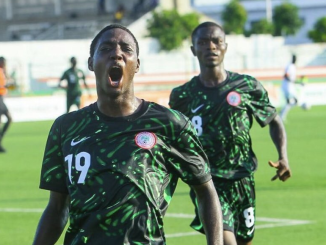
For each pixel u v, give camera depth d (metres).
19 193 26.95
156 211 8.15
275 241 18.39
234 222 14.34
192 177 8.55
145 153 8.18
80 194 8.14
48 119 61.78
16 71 74.44
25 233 20.02
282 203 23.66
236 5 111.44
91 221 8.04
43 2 114.19
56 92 71.88
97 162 8.12
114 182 8.06
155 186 8.19
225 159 14.36
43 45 84.12
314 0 128.75
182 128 8.36
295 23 116.38
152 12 94.50
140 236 8.03
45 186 8.57
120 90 8.23
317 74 77.94
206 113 14.49
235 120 14.51
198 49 14.72
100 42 8.25
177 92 14.76
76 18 109.94
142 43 90.62
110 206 8.03
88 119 8.39
